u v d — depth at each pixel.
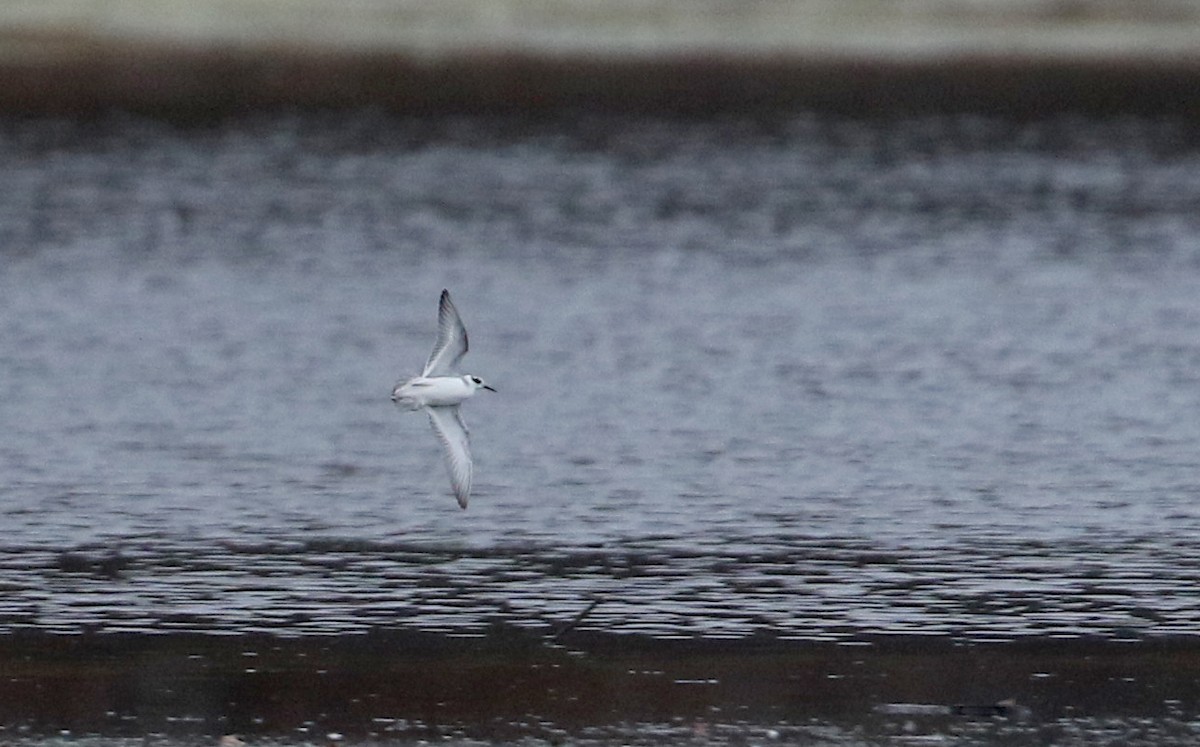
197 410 26.95
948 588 19.97
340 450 25.20
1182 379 28.41
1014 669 17.84
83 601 19.53
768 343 30.53
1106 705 17.06
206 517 22.39
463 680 17.56
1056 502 22.86
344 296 33.62
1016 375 28.64
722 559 20.89
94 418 26.48
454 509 22.70
